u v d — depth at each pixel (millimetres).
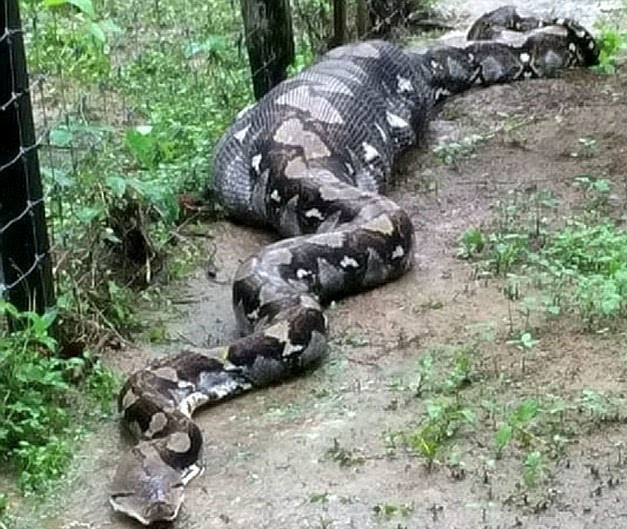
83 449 4164
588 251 4703
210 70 5773
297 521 3924
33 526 3965
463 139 5480
